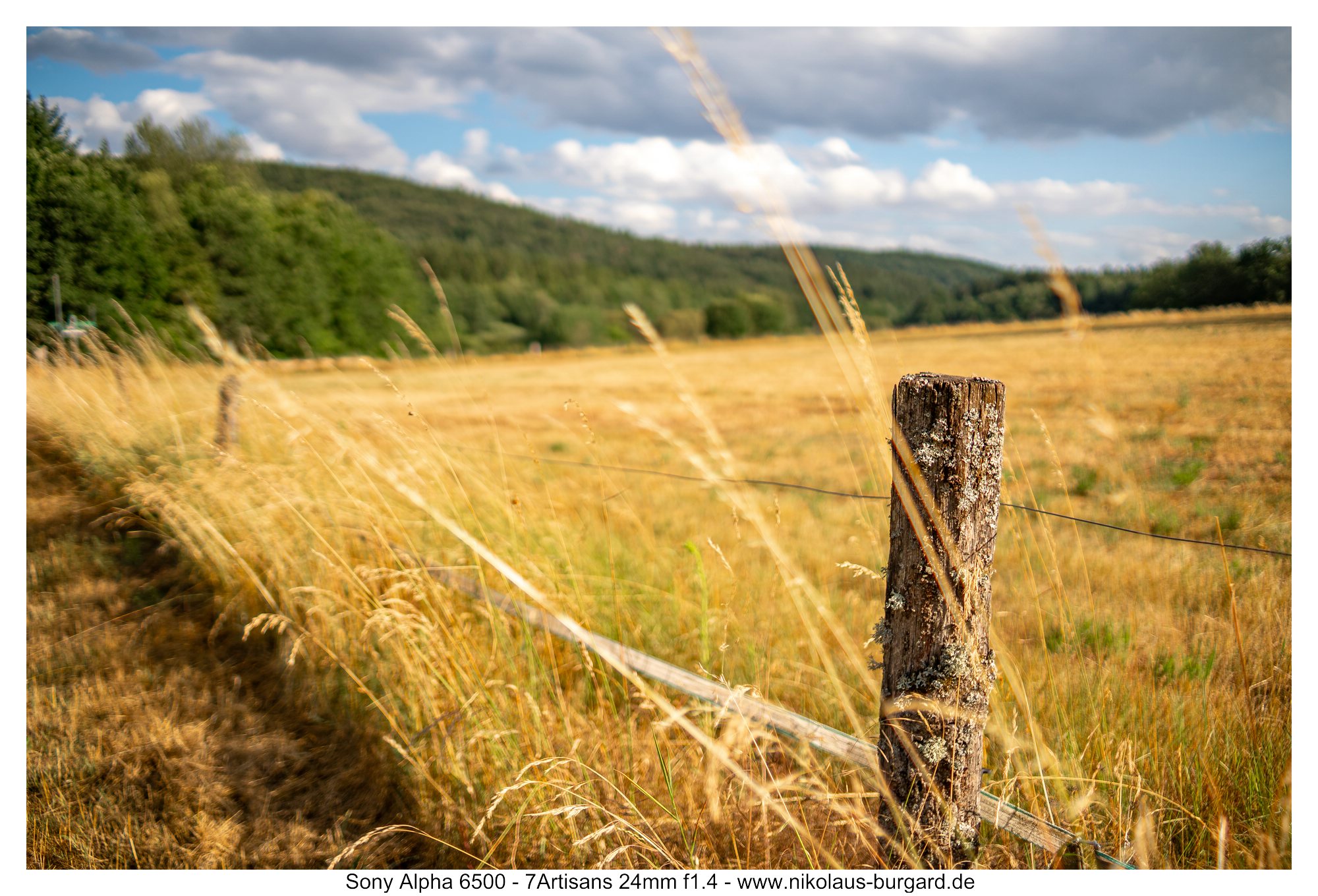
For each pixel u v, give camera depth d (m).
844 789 2.49
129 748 3.09
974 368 29.45
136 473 5.56
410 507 4.55
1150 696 2.88
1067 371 25.75
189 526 4.66
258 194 53.50
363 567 3.36
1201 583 4.45
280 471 4.58
